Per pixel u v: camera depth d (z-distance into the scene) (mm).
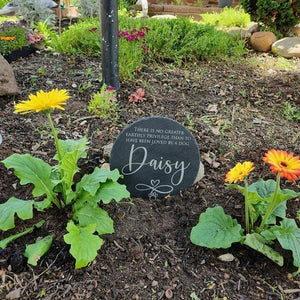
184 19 5078
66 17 7012
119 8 7383
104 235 1961
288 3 5371
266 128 3064
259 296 1706
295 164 1658
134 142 2145
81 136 2803
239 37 5422
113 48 3219
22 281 1730
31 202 1906
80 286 1709
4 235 1948
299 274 1814
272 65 4578
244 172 1766
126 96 3402
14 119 2959
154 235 1984
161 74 3912
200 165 2439
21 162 1988
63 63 4176
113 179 1962
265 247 1820
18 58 4316
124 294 1687
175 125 2119
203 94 3598
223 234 1851
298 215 2092
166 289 1715
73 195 2031
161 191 2266
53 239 1904
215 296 1694
